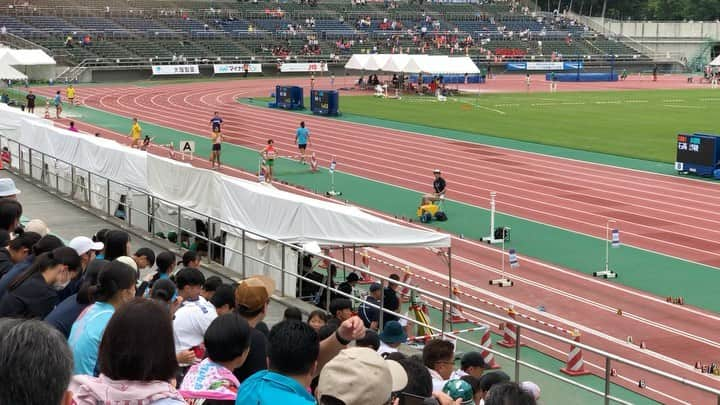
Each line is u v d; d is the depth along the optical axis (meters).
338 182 38.59
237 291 7.24
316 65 108.75
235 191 19.31
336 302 10.80
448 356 8.19
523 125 60.28
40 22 99.38
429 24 127.19
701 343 18.67
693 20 157.38
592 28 137.25
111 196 24.09
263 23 115.19
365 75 110.69
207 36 107.75
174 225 20.19
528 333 18.88
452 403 5.45
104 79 95.75
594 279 23.73
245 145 49.50
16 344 3.09
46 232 11.12
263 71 107.56
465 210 32.81
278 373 4.84
